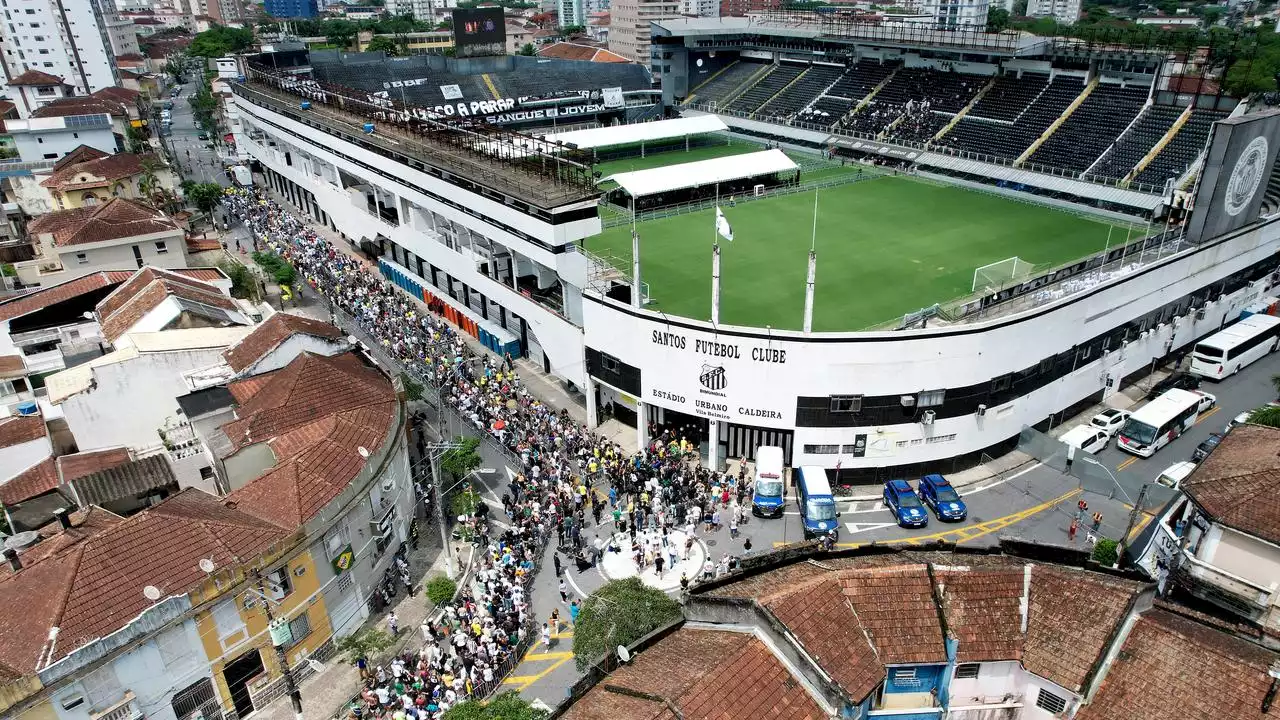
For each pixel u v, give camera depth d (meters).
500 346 71.75
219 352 53.31
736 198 90.94
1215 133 58.56
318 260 91.62
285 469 40.69
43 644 30.70
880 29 116.69
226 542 36.09
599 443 56.19
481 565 45.16
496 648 38.34
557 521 48.16
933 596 26.55
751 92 130.88
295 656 38.53
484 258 71.94
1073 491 51.78
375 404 49.22
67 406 48.25
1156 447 54.31
